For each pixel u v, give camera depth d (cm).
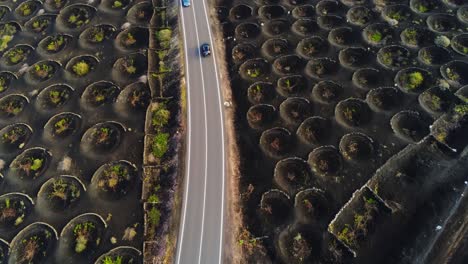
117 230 2662
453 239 2533
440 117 3133
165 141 3089
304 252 2500
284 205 2719
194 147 3023
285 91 3388
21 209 2825
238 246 2528
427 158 2916
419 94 3288
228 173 2869
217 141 3052
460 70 3438
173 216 2678
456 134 3041
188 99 3322
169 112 3275
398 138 3023
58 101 3462
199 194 2770
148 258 2512
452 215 2636
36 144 3197
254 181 2850
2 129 3334
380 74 3453
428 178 2817
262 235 2583
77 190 2877
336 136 3069
